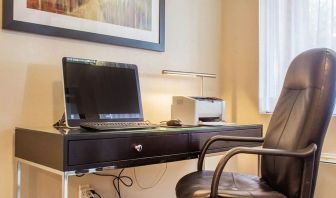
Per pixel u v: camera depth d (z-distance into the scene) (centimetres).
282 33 249
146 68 237
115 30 217
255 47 272
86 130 155
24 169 181
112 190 220
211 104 225
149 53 239
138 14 230
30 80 182
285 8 247
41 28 185
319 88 143
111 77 195
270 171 162
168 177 254
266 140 173
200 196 137
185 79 265
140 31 231
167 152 171
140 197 237
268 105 258
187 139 181
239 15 284
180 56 261
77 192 204
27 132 161
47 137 143
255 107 270
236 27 286
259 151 135
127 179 229
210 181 158
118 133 150
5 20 172
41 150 148
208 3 283
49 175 192
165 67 249
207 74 259
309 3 235
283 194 146
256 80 271
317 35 231
